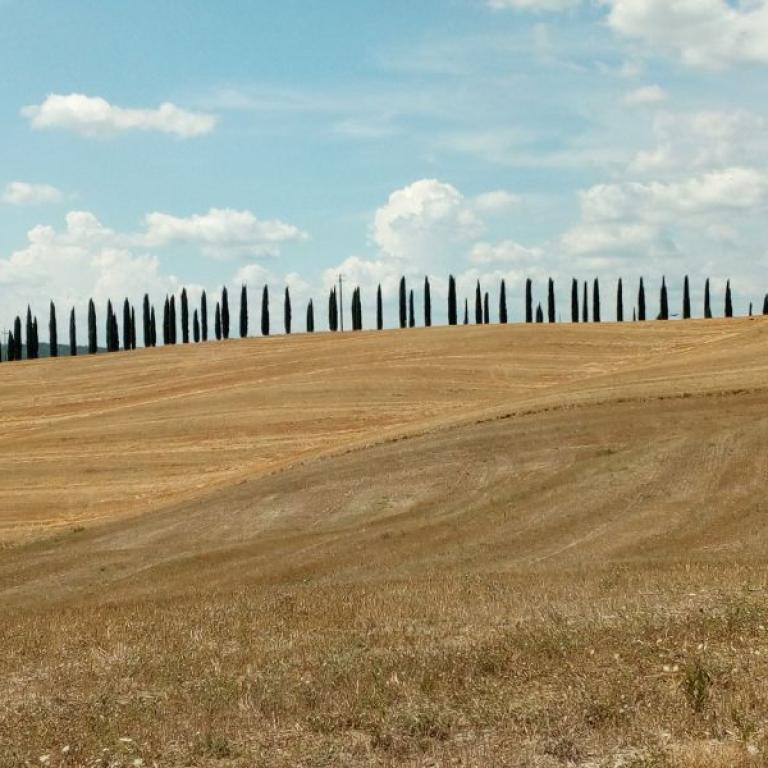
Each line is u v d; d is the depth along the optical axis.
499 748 13.14
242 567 44.97
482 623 21.62
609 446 56.09
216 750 13.90
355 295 182.62
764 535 40.50
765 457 50.38
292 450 83.00
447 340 123.19
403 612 24.00
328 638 21.19
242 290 185.25
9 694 18.31
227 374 116.88
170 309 191.00
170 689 17.58
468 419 66.94
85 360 139.75
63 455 88.00
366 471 59.28
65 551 55.53
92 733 15.12
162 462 83.38
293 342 136.38
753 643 17.56
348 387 101.38
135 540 55.34
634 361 107.25
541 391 83.31
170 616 26.41
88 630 25.00
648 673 16.08
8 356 187.88
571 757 12.79
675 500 46.88
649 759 11.98
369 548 45.53
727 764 11.76
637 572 30.28
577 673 16.11
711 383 66.06
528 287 177.62
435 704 15.04
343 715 14.91
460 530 46.81
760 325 113.81
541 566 38.00
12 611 38.38
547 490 51.09
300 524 52.72
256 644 21.05
